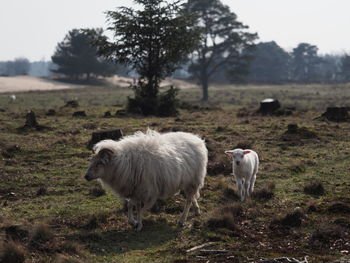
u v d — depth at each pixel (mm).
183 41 32656
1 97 63469
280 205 11219
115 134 18266
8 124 23828
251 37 70562
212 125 24578
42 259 7945
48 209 11211
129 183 9727
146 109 31203
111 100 63000
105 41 33562
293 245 8570
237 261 7844
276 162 16047
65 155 17031
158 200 11531
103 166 9641
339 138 20328
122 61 33562
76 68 112812
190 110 35094
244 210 10852
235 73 71812
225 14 69812
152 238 9375
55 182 13719
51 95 73500
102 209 11203
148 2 32875
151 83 33531
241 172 11820
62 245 8547
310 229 9359
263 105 30469
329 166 15570
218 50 71875
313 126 23594
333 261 7484
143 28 32406
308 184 12562
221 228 9516
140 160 9688
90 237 9273
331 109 26906
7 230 9172
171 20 32875
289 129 21266
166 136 10695
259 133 21641
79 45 112312
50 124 24312
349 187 12594
